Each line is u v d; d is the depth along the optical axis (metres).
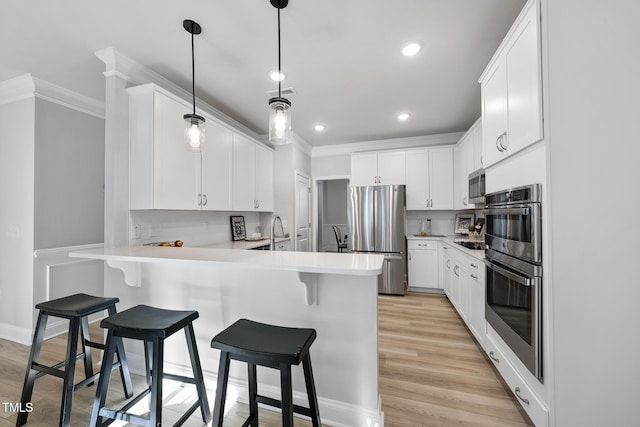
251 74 2.52
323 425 1.62
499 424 1.60
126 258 1.65
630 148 1.22
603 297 1.25
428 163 4.37
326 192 7.67
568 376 1.29
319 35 1.99
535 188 1.36
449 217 4.60
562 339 1.29
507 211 1.65
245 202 3.50
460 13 1.79
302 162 4.86
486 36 2.02
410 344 2.56
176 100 2.40
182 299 1.94
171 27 1.88
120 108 2.18
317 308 1.67
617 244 1.23
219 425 1.22
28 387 1.59
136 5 1.67
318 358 1.66
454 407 1.74
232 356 1.22
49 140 2.71
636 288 1.22
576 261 1.27
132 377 2.02
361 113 3.53
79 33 1.93
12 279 2.69
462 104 3.25
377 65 2.40
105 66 2.35
